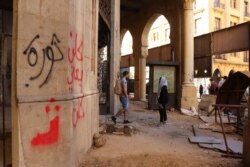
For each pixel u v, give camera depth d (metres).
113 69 11.84
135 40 20.84
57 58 4.14
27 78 3.69
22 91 3.62
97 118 7.11
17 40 3.57
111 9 11.89
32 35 3.75
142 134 8.21
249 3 40.84
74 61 4.76
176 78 15.01
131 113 13.25
